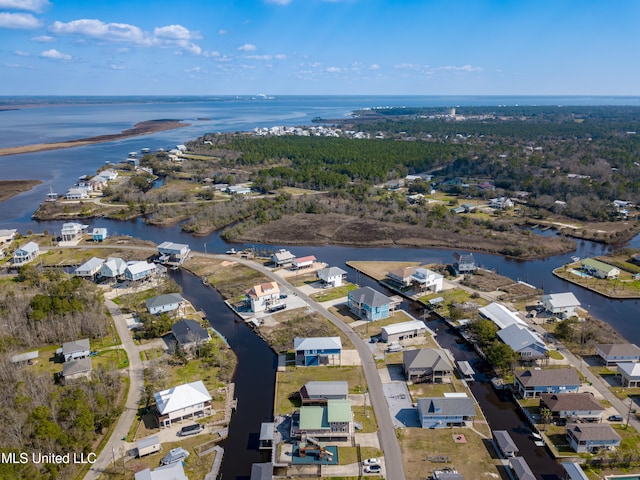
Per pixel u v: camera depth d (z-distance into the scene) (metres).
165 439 78.06
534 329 113.12
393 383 93.19
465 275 147.12
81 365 92.88
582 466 71.25
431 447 75.94
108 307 125.25
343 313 122.62
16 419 73.50
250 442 78.62
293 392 90.38
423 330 111.56
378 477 69.88
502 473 70.50
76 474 70.31
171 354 102.75
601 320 119.69
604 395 88.06
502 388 92.19
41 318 108.56
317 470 71.44
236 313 123.62
